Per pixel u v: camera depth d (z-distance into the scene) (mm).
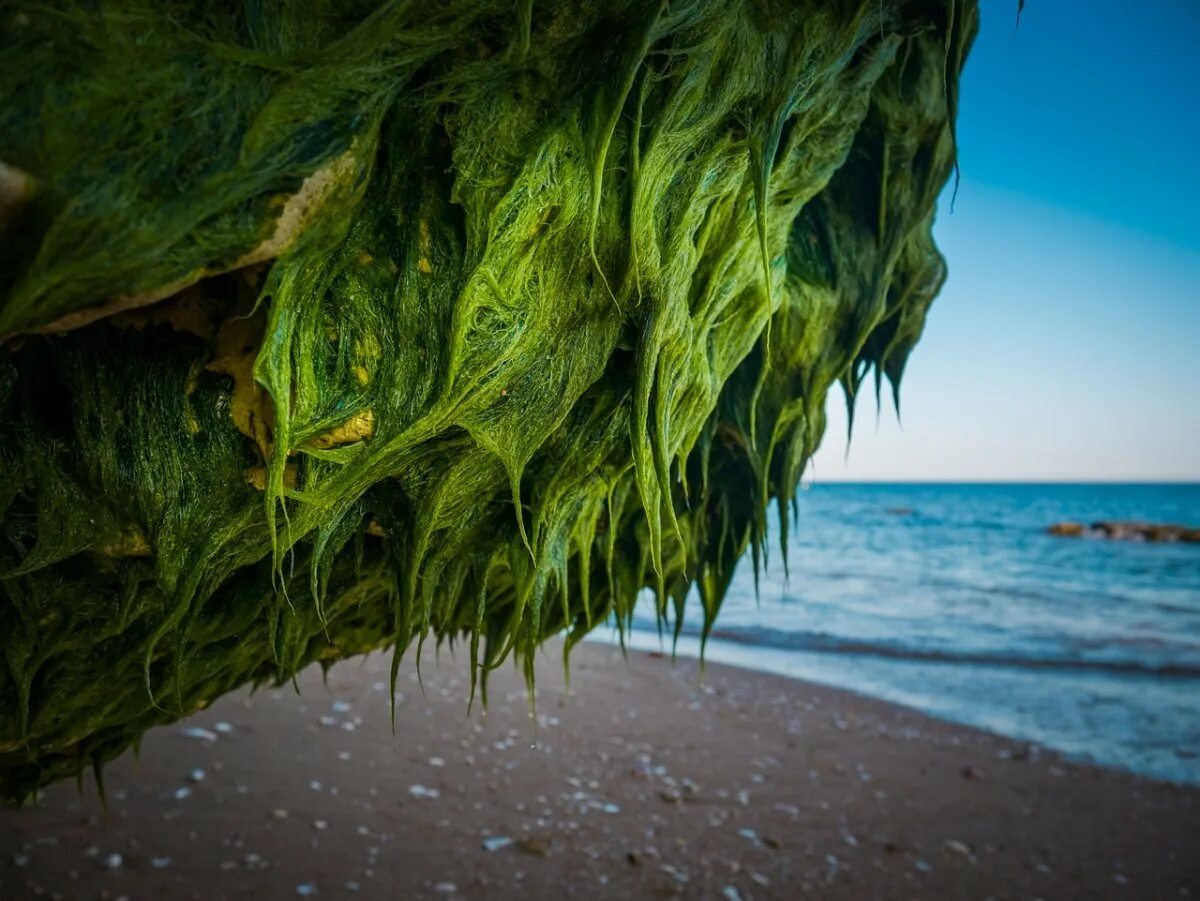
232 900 4516
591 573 2498
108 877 4574
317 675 8984
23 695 1522
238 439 1444
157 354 1416
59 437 1409
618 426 1885
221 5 1117
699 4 1405
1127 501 62812
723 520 2635
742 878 5281
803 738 8094
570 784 6496
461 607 2316
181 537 1455
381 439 1446
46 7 970
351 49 1190
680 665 11156
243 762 6312
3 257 987
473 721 7797
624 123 1490
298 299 1324
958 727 8805
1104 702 10188
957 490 84250
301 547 1688
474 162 1396
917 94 2223
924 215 2408
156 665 1756
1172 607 18953
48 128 974
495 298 1453
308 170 1188
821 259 2430
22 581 1477
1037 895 5336
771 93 1654
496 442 1584
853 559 30266
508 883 4988
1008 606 19000
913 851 5812
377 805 5812
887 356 2639
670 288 1701
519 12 1269
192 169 1081
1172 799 6922
